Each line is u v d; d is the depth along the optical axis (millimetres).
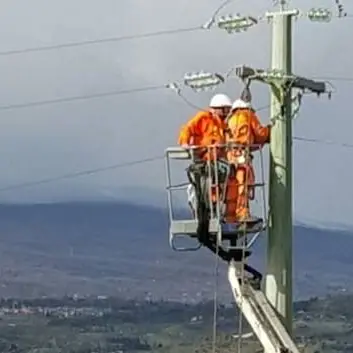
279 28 29938
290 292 29812
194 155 30812
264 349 28906
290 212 29969
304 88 30078
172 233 30531
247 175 30312
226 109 31109
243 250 30047
